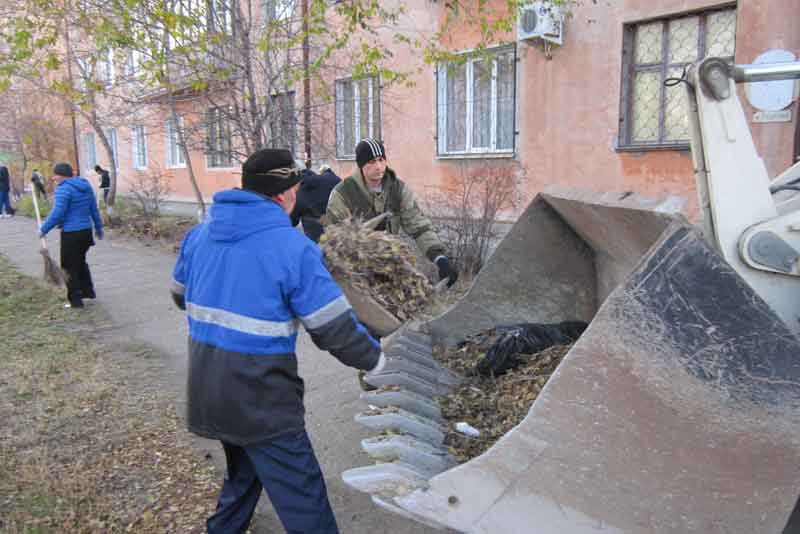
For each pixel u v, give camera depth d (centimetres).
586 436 186
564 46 859
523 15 839
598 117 837
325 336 204
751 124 671
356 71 716
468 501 189
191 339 219
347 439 360
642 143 810
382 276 273
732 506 188
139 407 409
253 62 755
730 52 719
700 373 184
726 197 212
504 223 889
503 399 290
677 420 185
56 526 274
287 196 224
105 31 634
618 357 184
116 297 748
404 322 272
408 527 275
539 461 187
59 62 683
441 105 1040
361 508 291
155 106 986
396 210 361
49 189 2156
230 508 244
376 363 215
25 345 547
